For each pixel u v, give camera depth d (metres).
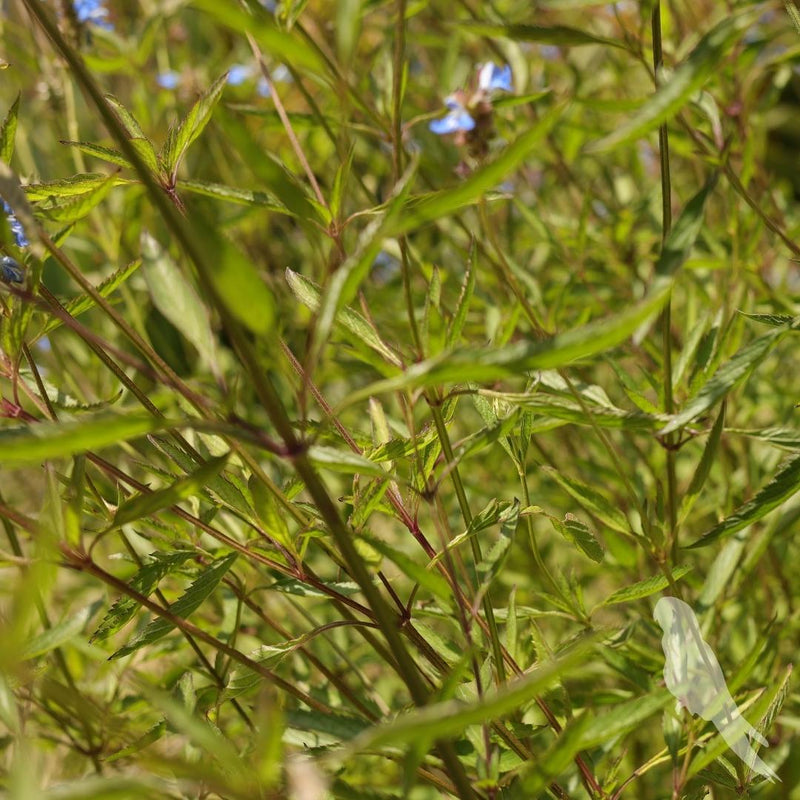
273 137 1.33
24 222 0.74
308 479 0.73
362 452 0.84
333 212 0.83
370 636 0.81
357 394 0.72
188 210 0.70
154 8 1.25
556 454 1.18
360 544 0.80
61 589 1.07
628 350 0.97
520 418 0.83
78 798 0.67
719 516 0.97
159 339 1.10
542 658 0.80
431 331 0.79
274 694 0.90
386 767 0.96
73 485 0.76
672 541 0.82
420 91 1.24
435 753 0.81
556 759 0.72
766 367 1.11
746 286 1.00
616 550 0.93
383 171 1.17
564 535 0.82
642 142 1.23
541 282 1.25
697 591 0.97
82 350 1.11
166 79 1.25
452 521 1.08
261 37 0.71
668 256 0.74
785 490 0.80
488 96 0.92
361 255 0.71
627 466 1.06
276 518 0.78
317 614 1.05
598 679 0.97
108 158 0.81
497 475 1.14
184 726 0.71
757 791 0.84
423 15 1.35
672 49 1.08
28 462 0.76
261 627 1.02
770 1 0.73
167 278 0.73
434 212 0.71
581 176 1.45
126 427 0.70
